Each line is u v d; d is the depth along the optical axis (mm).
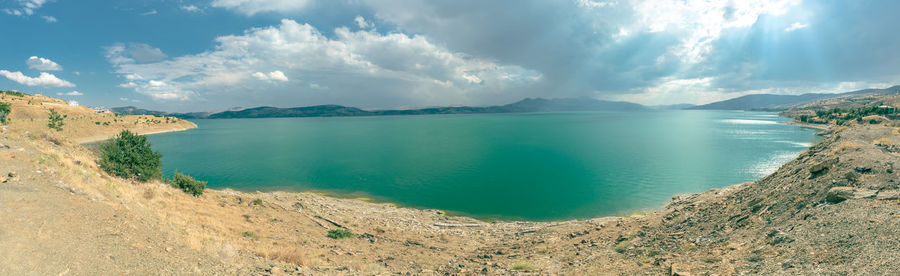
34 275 7883
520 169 89625
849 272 8516
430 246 24578
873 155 19016
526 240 27859
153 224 13961
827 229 11773
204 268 10992
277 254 15203
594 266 14922
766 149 120312
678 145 137875
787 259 10484
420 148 141000
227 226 19719
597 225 29734
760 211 17953
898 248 8820
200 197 27391
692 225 20750
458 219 43906
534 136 193250
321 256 17062
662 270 12188
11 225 9508
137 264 9773
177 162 103875
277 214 27109
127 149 26688
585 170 86438
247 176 80625
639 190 63938
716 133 196375
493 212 50750
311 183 72875
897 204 12008
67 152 24203
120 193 18250
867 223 11078
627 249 18094
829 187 16219
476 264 18094
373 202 56625
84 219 11570
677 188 65188
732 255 12477
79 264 8812
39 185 13375
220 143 167250
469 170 88812
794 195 17781
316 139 189875
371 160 107500
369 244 22516
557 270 14992
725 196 26906
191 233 14859
